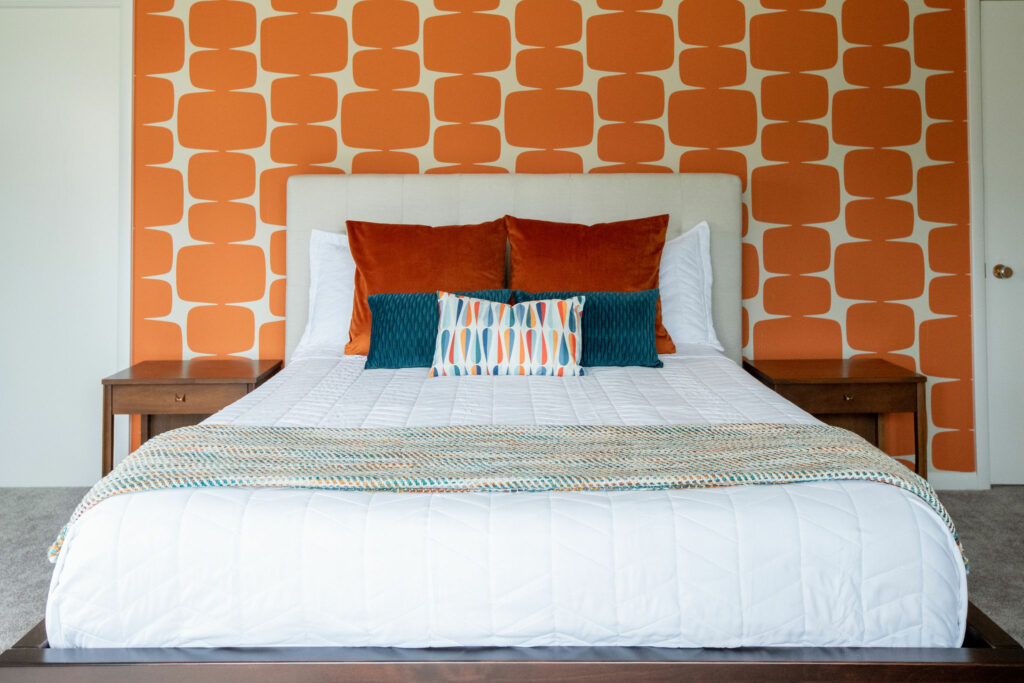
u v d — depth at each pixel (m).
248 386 2.93
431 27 3.28
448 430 1.88
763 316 3.37
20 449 3.37
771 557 1.40
